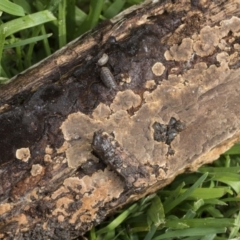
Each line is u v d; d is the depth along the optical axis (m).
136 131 0.28
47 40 0.37
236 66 0.29
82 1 0.39
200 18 0.29
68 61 0.29
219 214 0.34
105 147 0.27
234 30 0.29
